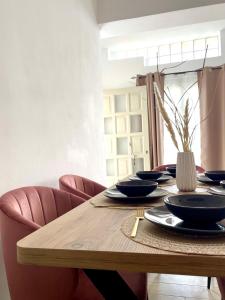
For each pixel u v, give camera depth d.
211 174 1.69
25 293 1.03
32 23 1.91
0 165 1.55
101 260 0.66
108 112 4.71
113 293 0.86
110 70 4.87
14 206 1.22
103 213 1.05
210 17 3.12
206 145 4.38
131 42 4.64
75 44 2.61
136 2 3.07
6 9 1.64
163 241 0.71
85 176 2.73
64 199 1.54
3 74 1.60
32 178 1.84
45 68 2.06
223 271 0.60
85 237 0.77
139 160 4.62
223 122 4.33
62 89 2.32
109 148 4.71
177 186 1.50
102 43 4.64
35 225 1.01
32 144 1.86
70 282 0.96
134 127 4.64
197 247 0.66
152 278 2.15
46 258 0.69
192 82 4.48
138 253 0.65
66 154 2.35
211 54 4.59
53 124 2.15
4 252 1.10
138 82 4.64
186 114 1.50
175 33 4.35
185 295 1.90
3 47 1.61
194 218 0.76
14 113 1.69
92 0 3.06
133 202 1.21
